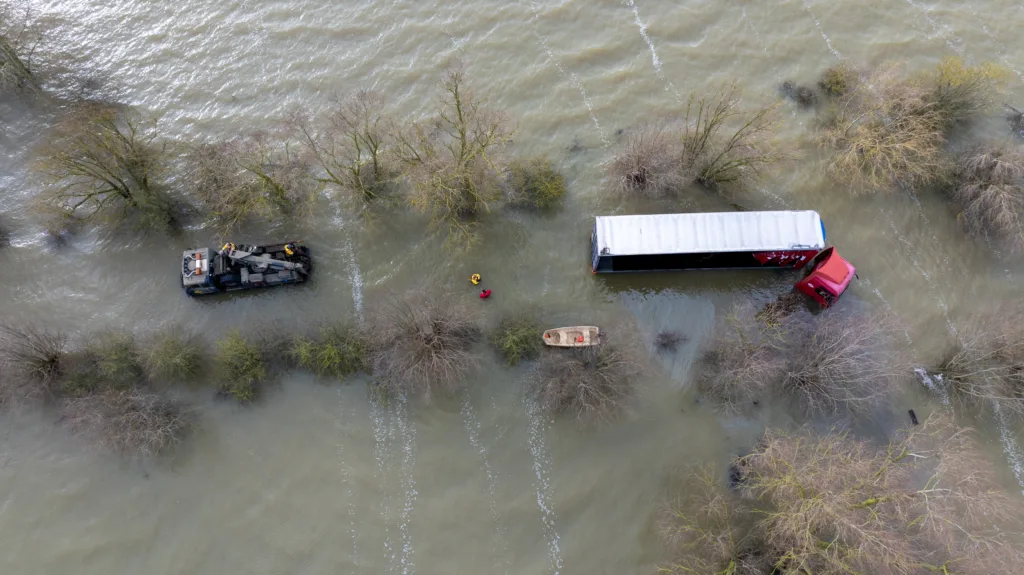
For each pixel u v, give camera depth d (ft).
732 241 91.76
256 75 117.70
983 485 83.35
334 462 86.84
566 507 84.33
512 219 102.94
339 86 116.47
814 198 104.37
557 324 95.35
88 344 91.56
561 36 121.08
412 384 88.84
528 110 113.91
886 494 71.15
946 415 87.71
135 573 81.46
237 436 88.28
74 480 85.71
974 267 98.43
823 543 69.56
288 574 81.10
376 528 83.41
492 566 81.46
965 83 104.01
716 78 116.57
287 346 91.76
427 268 99.81
